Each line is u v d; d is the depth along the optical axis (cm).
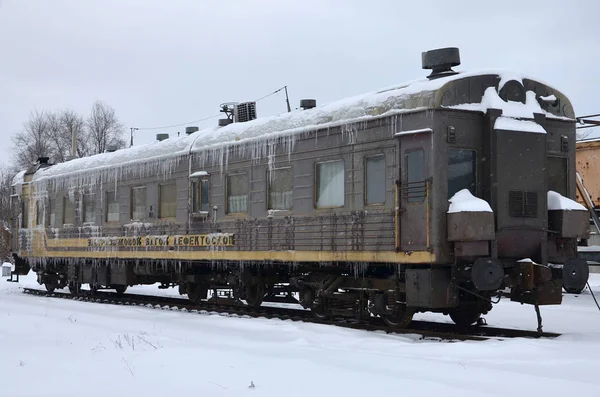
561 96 1240
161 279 1920
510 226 1133
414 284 1128
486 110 1146
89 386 762
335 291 1347
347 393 694
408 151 1148
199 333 1171
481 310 1255
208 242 1597
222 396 699
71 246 2120
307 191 1350
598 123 1875
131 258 1861
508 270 1141
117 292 2089
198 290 1764
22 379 804
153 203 1786
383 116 1192
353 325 1265
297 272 1480
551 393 680
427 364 830
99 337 1152
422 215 1120
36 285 2758
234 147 1534
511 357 884
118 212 1923
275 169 1432
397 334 1154
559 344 948
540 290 1134
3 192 6366
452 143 1122
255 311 1542
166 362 880
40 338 1152
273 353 943
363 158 1234
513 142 1144
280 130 1421
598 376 761
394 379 744
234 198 1543
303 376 771
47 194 2264
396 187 1157
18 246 2439
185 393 717
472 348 926
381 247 1191
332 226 1291
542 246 1162
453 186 1128
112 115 6325
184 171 1681
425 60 1248
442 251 1102
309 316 1445
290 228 1384
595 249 2028
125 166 1894
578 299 1909
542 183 1166
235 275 1606
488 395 670
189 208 1656
